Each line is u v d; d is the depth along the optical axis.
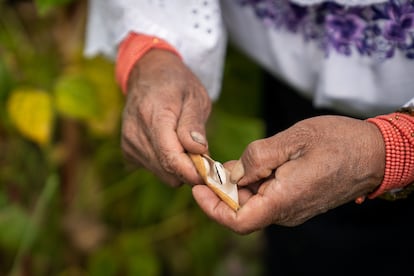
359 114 0.82
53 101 0.92
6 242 0.96
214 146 1.02
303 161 0.63
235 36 0.87
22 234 0.96
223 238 1.23
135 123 0.72
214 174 0.66
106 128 0.98
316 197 0.64
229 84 1.06
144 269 1.07
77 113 0.91
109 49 0.84
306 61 0.81
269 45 0.82
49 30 0.98
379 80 0.76
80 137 1.02
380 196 0.69
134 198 1.12
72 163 1.02
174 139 0.68
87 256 1.08
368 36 0.74
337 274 1.00
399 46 0.72
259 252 1.25
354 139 0.63
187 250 1.17
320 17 0.77
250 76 1.05
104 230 1.09
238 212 0.64
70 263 1.08
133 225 1.13
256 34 0.83
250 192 0.66
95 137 1.01
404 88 0.75
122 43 0.77
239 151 1.02
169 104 0.70
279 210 0.64
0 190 0.99
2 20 0.97
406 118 0.64
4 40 0.96
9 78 0.93
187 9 0.76
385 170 0.64
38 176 1.03
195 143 0.66
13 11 0.97
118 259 1.08
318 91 0.81
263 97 1.01
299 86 0.84
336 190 0.64
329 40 0.75
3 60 0.92
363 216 0.94
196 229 1.14
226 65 1.03
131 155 0.75
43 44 0.98
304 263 1.01
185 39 0.76
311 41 0.79
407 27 0.71
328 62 0.76
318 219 0.96
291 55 0.82
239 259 1.24
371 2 0.70
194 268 1.17
